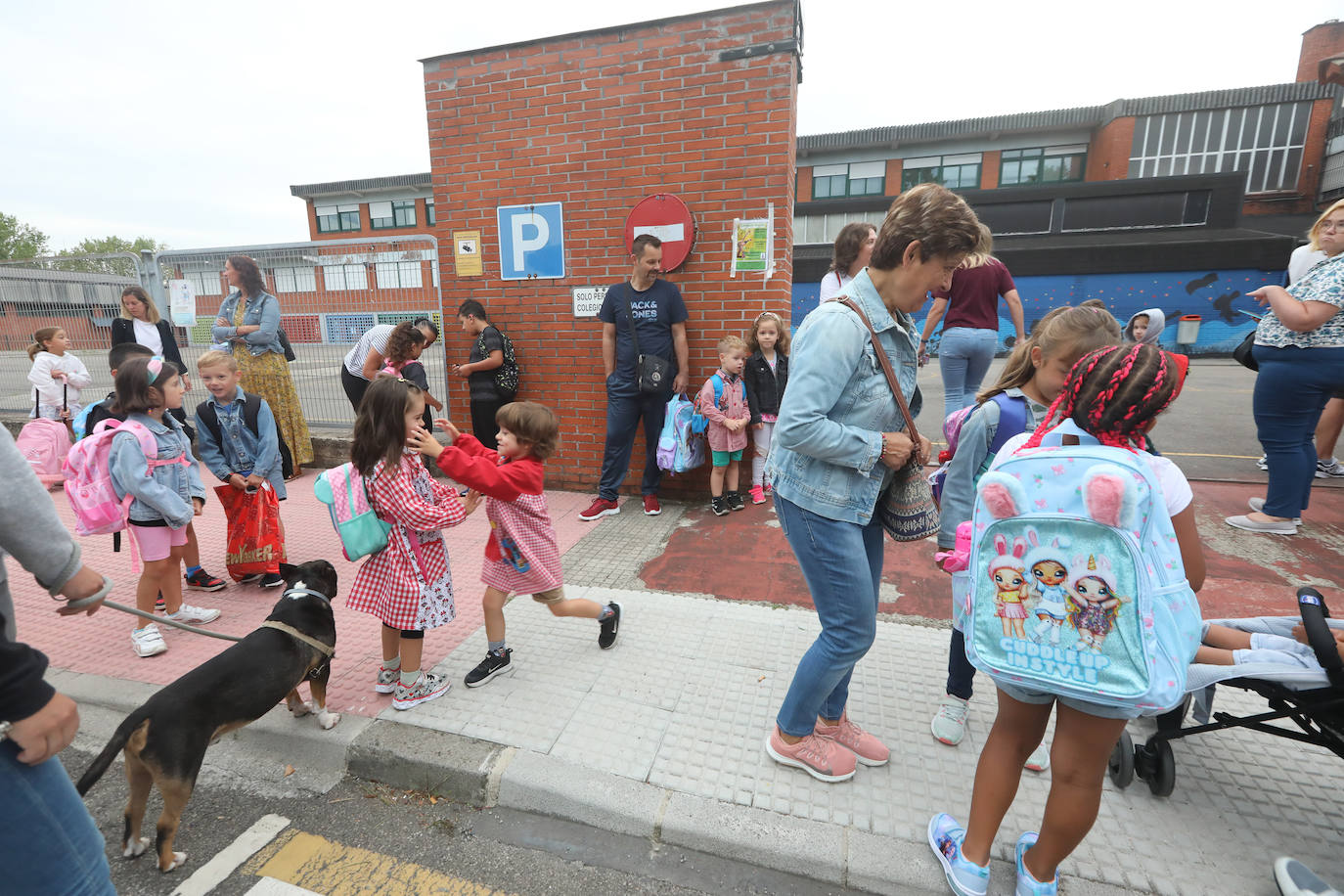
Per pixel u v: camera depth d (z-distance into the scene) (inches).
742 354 198.4
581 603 121.0
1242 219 1020.5
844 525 78.2
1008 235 908.0
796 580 157.3
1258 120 993.5
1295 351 157.8
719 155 200.2
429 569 105.8
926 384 530.9
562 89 211.6
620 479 208.1
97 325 310.8
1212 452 258.2
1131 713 58.2
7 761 42.9
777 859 80.6
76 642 135.8
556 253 222.1
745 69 193.9
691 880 80.4
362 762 99.3
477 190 227.9
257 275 251.9
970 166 1093.1
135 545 130.1
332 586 107.5
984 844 71.4
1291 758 95.3
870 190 1127.0
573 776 91.9
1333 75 938.7
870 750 92.9
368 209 1438.2
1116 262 777.6
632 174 209.6
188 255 290.4
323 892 79.2
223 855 84.9
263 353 255.1
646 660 122.0
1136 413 57.4
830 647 82.0
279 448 162.7
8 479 45.9
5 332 324.5
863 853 78.8
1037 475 60.1
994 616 63.0
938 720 98.2
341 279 266.7
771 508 210.2
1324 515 182.5
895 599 146.1
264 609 151.2
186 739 79.2
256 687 87.7
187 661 128.0
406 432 99.8
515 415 108.6
